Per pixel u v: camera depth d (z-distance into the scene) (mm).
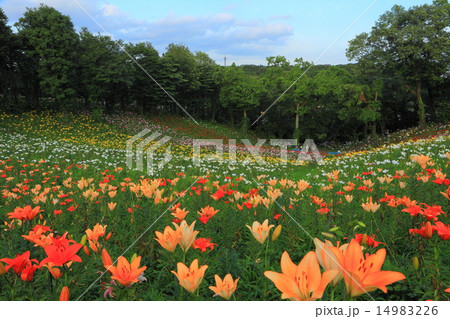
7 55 22172
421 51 21078
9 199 4156
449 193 1834
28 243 1760
